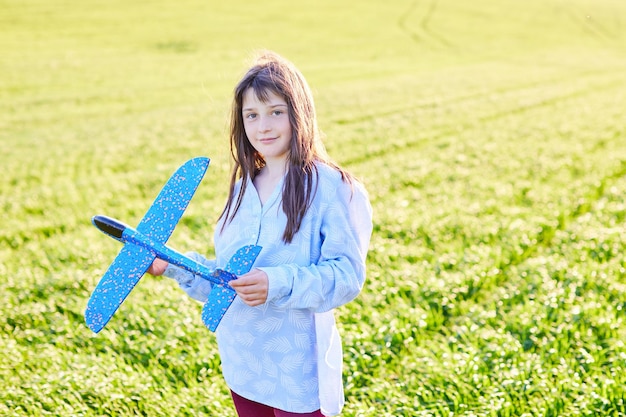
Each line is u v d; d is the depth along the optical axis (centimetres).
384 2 5878
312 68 3206
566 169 1202
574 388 445
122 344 542
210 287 312
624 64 3584
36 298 651
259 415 320
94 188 1144
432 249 797
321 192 288
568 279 654
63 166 1331
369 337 532
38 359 512
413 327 559
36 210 1018
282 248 290
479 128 1722
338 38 4322
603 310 572
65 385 465
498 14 5662
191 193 285
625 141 1504
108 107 2222
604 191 1067
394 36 4512
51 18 4312
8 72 2827
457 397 447
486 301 631
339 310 587
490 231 828
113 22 4375
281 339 297
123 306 606
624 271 668
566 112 1981
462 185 1101
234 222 306
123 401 454
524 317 563
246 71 297
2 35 3747
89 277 690
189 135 1659
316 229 289
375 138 1580
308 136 289
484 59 3750
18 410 439
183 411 444
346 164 1323
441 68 3306
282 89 285
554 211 922
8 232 891
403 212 913
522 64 3516
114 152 1465
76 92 2486
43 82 2656
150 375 496
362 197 296
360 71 3133
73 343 551
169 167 1299
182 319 578
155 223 282
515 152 1370
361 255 294
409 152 1436
